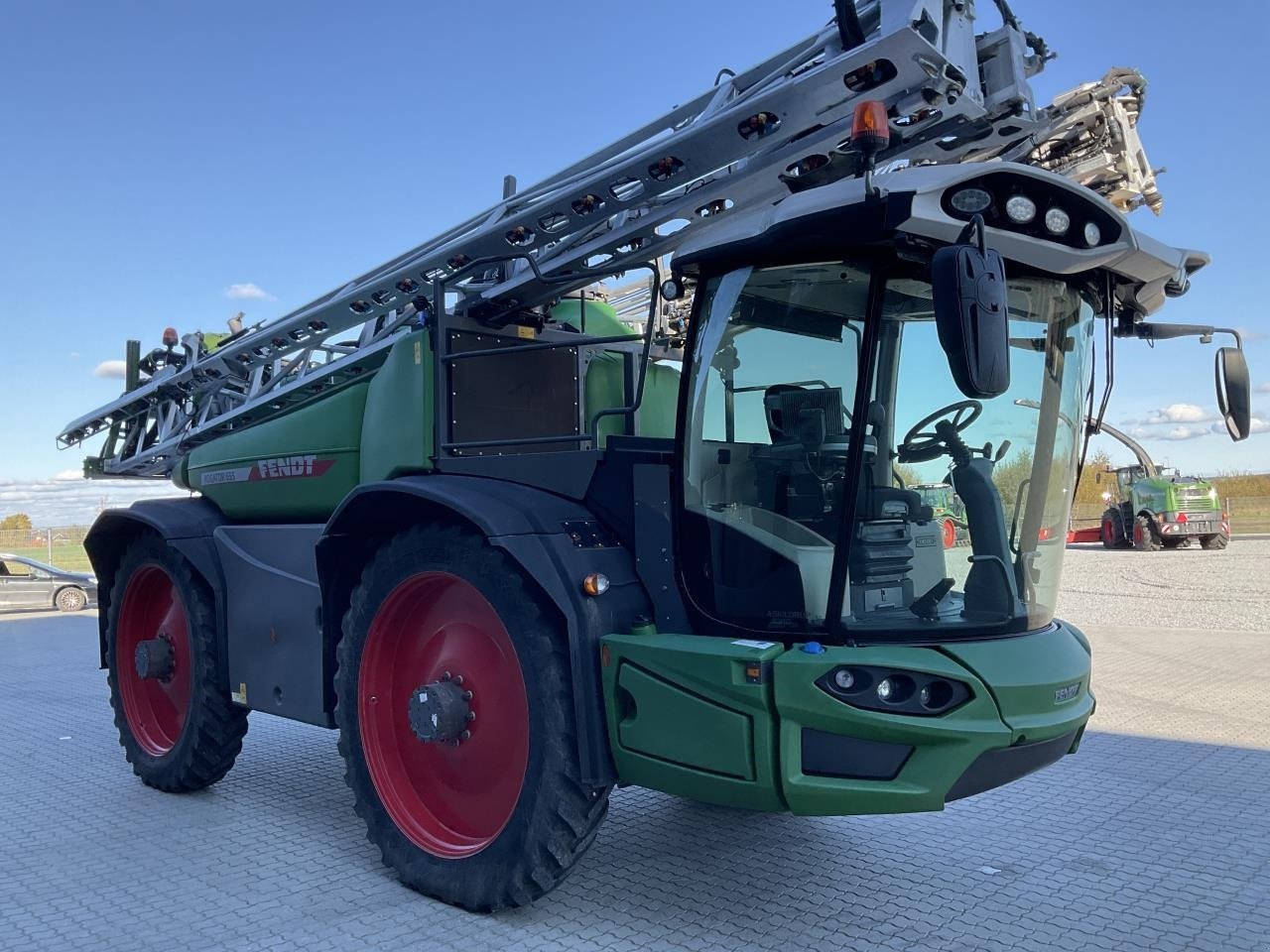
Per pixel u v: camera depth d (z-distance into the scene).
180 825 4.57
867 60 3.22
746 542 3.29
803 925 3.37
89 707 7.60
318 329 5.23
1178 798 4.77
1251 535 29.61
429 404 4.10
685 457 3.44
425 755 3.89
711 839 4.26
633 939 3.27
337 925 3.40
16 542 21.09
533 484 3.81
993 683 2.99
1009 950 3.17
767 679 2.99
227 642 4.89
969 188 2.93
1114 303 3.71
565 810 3.27
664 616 3.44
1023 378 3.44
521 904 3.40
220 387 6.02
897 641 3.10
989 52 3.61
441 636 3.88
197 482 5.46
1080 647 3.52
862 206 2.94
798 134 3.51
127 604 5.52
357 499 3.86
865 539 3.14
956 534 3.31
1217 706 6.74
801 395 3.22
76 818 4.70
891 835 4.29
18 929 3.38
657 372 5.31
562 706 3.29
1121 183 3.86
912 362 3.23
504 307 4.42
